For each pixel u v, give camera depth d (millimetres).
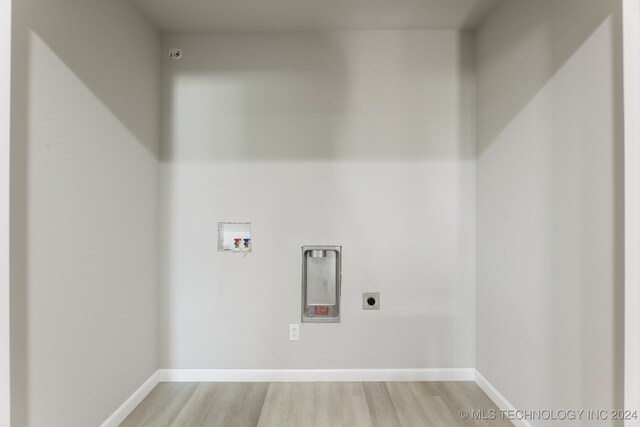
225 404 2363
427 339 2715
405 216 2715
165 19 2527
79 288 1791
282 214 2715
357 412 2264
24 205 1459
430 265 2713
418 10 2439
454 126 2709
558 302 1755
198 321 2705
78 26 1783
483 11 2449
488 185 2490
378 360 2715
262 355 2709
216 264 2713
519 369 2102
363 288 2709
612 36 1422
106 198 2020
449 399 2424
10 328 1393
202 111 2707
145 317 2490
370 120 2711
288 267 2711
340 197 2715
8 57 1389
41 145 1549
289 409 2303
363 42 2717
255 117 2709
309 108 2711
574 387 1643
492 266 2430
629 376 1343
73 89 1747
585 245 1573
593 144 1525
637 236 1327
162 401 2402
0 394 1371
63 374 1686
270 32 2717
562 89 1721
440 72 2713
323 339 2715
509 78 2215
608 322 1444
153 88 2598
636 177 1330
